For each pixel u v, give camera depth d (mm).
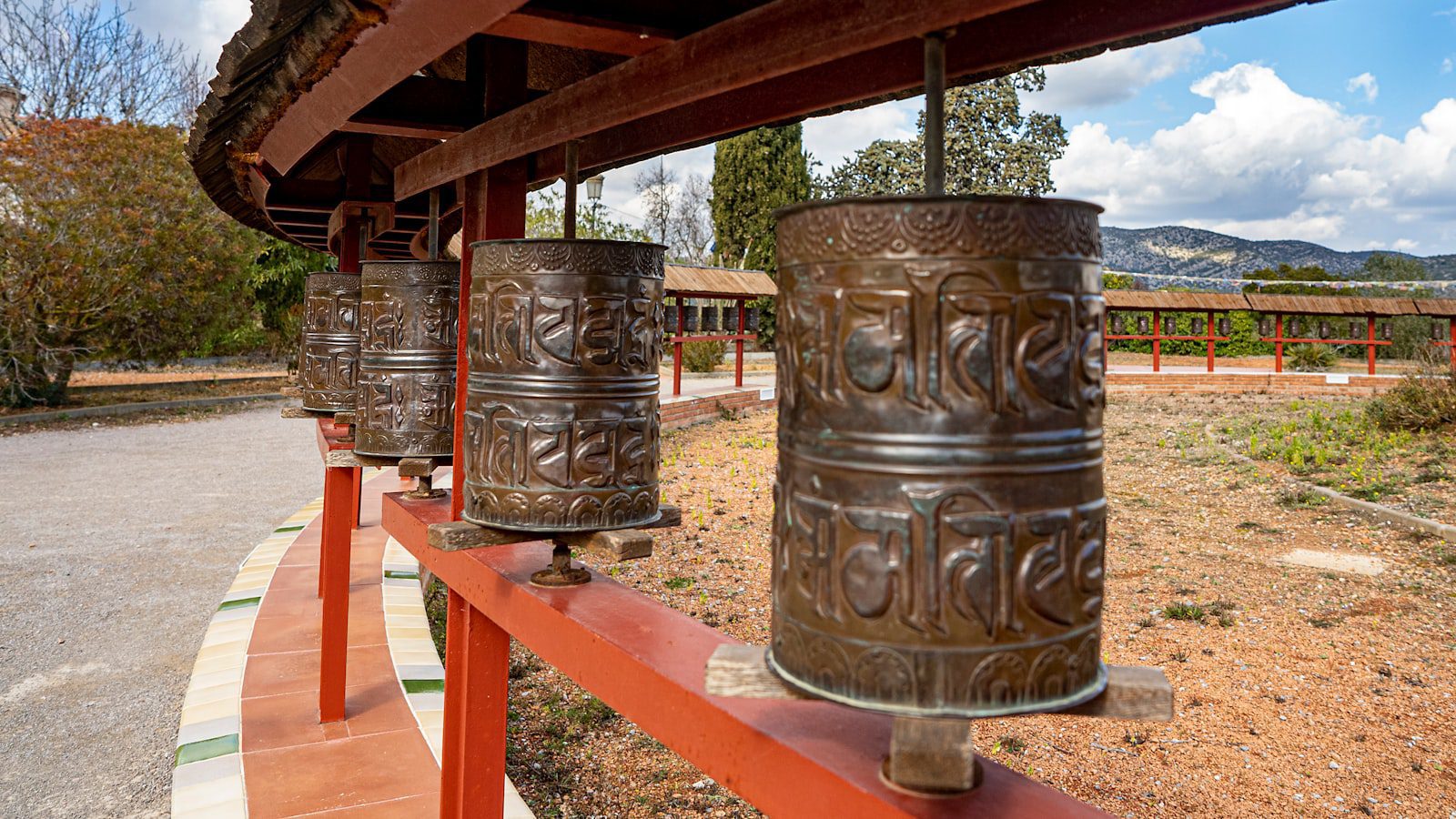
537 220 21922
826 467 1110
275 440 14906
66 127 17141
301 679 4609
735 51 1534
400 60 1950
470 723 2527
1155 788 3479
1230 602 5496
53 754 4383
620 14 1747
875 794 1263
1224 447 10359
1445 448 9203
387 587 6043
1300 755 3699
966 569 1042
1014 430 1049
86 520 9234
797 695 1154
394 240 6621
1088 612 1109
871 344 1068
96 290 17172
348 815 3314
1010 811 1224
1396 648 4758
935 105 1214
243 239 20484
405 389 2969
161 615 6406
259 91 2770
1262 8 1266
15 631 6070
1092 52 1600
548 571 2273
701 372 22203
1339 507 7484
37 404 17094
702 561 6730
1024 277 1049
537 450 2055
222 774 3621
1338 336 22125
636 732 4168
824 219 1114
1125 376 17375
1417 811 3287
